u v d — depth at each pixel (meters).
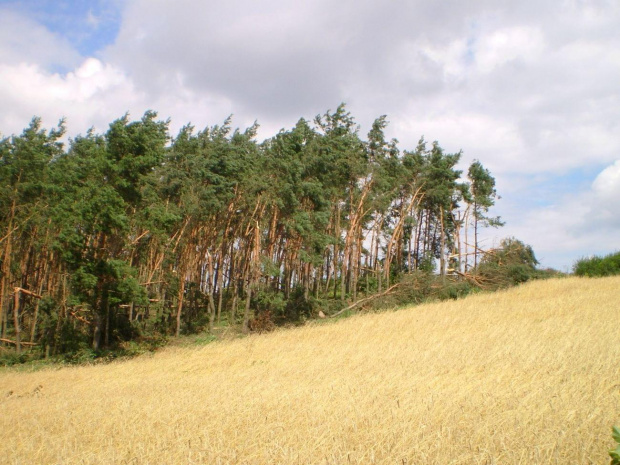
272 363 18.84
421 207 48.72
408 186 45.16
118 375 19.75
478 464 6.50
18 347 30.52
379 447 7.39
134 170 28.41
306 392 12.28
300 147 36.19
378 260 46.94
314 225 36.06
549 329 17.89
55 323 30.42
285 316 36.03
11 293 30.75
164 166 33.47
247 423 9.58
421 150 45.62
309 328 27.72
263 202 35.06
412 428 8.21
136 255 32.81
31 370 24.94
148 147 28.95
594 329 16.80
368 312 35.09
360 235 42.91
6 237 29.73
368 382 12.94
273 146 35.84
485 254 43.06
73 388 17.44
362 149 41.56
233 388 14.02
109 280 28.12
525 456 6.57
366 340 22.47
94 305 28.06
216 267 44.66
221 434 8.73
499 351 14.74
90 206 26.48
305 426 8.98
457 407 9.23
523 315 23.78
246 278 39.38
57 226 29.30
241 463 7.39
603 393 9.16
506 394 9.91
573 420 7.64
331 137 38.88
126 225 27.64
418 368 14.20
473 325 22.34
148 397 13.88
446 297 37.53
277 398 11.83
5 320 31.39
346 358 17.91
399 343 19.98
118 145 28.61
